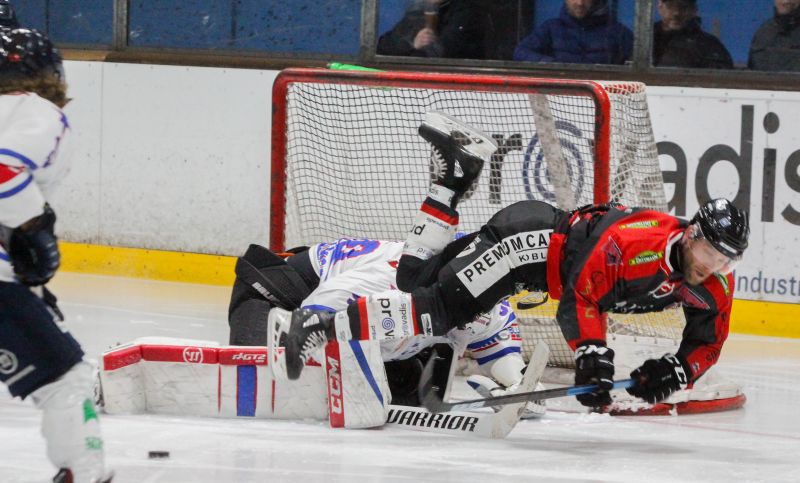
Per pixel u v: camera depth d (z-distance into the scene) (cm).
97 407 1476
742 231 1246
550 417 1591
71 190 3064
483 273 1351
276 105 1967
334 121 2214
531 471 1241
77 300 2552
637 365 1758
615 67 2659
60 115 954
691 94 2562
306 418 1474
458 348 1573
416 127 2208
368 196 2228
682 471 1279
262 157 2875
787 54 2534
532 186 2058
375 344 1428
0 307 938
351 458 1267
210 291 2786
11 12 1553
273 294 1596
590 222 1322
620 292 1296
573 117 1930
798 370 2080
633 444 1426
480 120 2134
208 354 1462
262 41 2931
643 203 1912
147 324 2252
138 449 1268
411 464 1250
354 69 1980
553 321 1886
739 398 1720
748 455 1385
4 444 1271
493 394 1528
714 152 2553
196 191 2939
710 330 1343
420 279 1419
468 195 1706
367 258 1566
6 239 941
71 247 3070
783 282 2503
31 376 945
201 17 2973
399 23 2816
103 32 3070
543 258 1341
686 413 1650
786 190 2502
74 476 956
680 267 1284
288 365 1396
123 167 3011
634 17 2633
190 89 2934
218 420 1452
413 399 1552
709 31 2586
